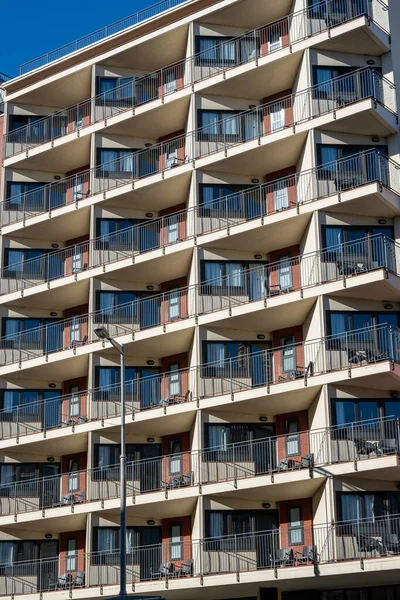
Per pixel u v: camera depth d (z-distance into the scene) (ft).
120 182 196.95
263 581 155.22
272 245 180.45
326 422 159.12
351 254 167.84
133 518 176.65
